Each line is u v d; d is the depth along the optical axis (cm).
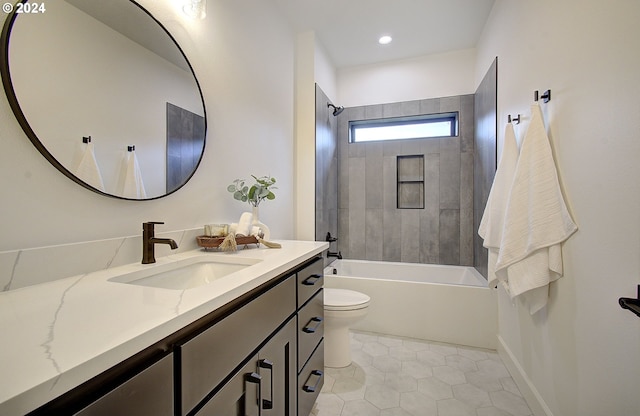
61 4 87
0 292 72
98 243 95
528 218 139
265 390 96
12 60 76
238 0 178
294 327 120
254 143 195
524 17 170
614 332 96
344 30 268
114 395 48
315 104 269
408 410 153
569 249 122
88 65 94
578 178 116
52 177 85
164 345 59
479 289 228
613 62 96
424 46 300
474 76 304
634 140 87
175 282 111
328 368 194
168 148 125
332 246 325
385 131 348
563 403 126
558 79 131
